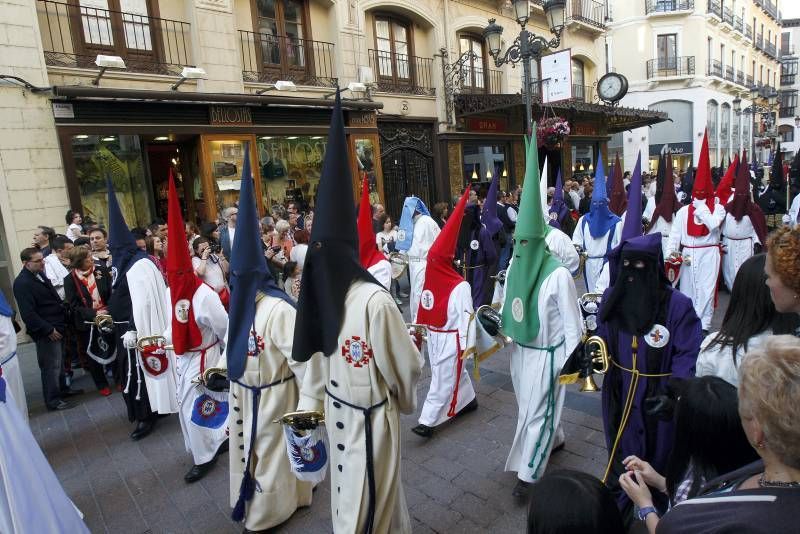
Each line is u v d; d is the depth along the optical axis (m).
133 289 4.50
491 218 7.61
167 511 3.56
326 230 2.40
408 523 2.68
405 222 6.51
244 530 3.20
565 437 4.05
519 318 3.35
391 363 2.42
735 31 33.06
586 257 6.96
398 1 13.31
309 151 11.84
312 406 2.72
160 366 4.43
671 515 1.29
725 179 7.42
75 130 8.40
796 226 1.86
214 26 10.05
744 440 1.63
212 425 3.96
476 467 3.75
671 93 28.70
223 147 10.17
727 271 7.38
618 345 2.79
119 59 8.17
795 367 1.16
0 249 7.97
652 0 27.77
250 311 3.09
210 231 7.19
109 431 4.90
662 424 2.62
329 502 3.46
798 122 47.22
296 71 11.75
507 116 16.48
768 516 1.10
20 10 7.78
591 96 21.88
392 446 2.48
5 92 7.73
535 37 9.77
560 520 1.43
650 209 10.62
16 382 4.00
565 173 19.84
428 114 14.67
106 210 9.16
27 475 2.68
